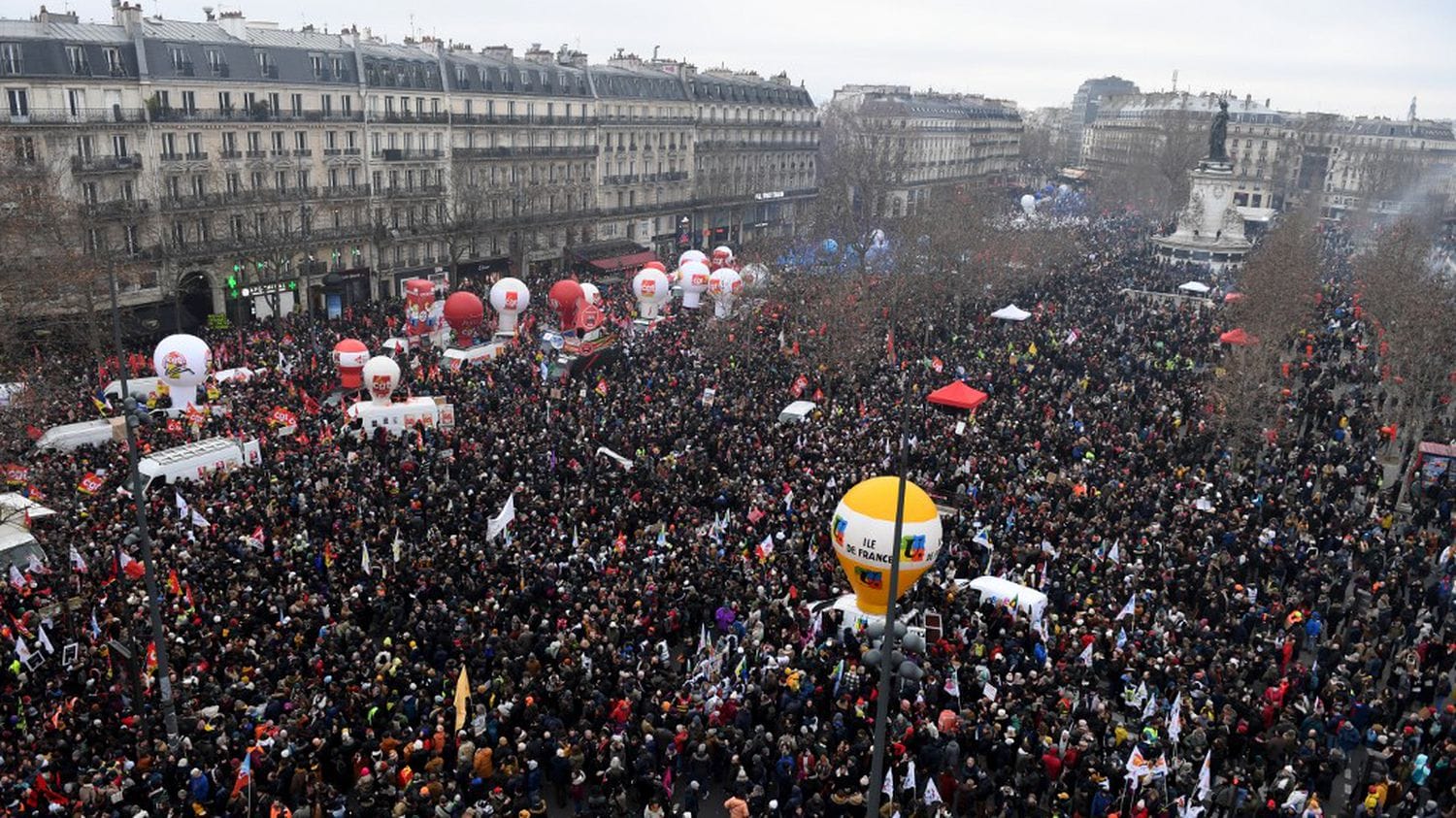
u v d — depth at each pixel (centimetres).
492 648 3130
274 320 8462
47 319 7025
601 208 12656
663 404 5784
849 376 6462
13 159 6888
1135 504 4488
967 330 8388
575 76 12169
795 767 2675
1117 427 5572
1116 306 9362
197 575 3497
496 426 5325
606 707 2908
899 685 2991
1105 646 3297
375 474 4662
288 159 9250
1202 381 6588
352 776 2733
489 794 2517
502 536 4041
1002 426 5478
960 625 3391
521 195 11138
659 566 3747
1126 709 3056
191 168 8531
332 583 3594
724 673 3203
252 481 4453
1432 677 3225
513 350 7250
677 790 2844
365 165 9912
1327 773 2786
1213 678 3189
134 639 2864
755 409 5828
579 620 3306
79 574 3597
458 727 2753
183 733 2705
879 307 8044
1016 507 4428
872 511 3328
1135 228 17312
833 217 13400
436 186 10538
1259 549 4084
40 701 2908
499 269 11262
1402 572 3938
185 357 5569
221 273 8775
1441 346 5769
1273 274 7750
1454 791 2647
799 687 2980
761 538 4100
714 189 14212
